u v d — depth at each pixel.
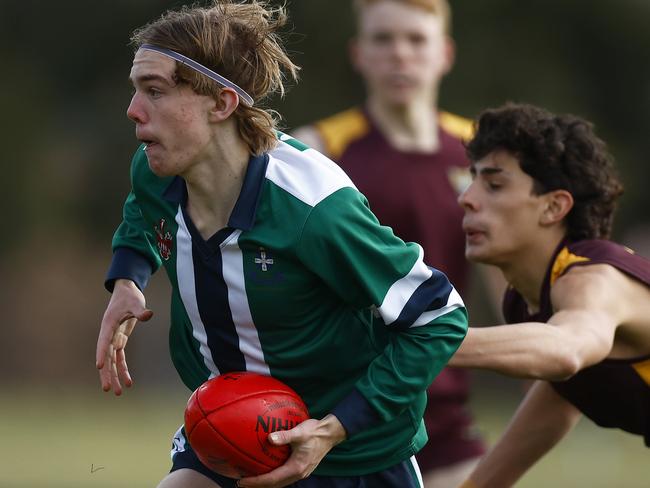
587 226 16.08
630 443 61.91
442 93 88.00
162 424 67.00
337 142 24.73
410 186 24.20
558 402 17.05
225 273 13.35
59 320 100.69
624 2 95.44
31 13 91.56
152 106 12.95
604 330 14.80
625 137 98.56
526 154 15.85
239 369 13.95
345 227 12.87
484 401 85.38
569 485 41.81
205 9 13.34
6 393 91.19
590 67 97.81
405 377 13.16
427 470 22.58
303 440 12.85
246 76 13.18
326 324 13.62
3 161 92.50
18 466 45.75
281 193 13.07
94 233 95.38
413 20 24.61
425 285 13.23
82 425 65.50
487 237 16.03
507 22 93.31
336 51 84.56
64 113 94.12
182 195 13.64
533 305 16.55
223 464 13.02
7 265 97.62
